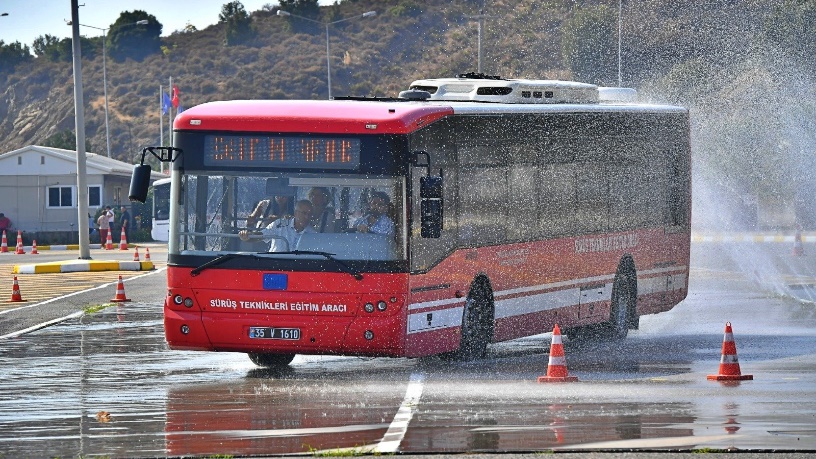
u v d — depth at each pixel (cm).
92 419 1933
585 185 3153
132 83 19425
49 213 9900
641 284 3416
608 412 1950
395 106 2495
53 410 2028
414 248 2439
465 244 2639
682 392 2177
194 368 2592
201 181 2464
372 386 2305
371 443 1695
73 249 8950
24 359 2750
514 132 2853
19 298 4369
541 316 2956
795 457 1568
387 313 2403
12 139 19588
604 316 3222
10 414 1988
